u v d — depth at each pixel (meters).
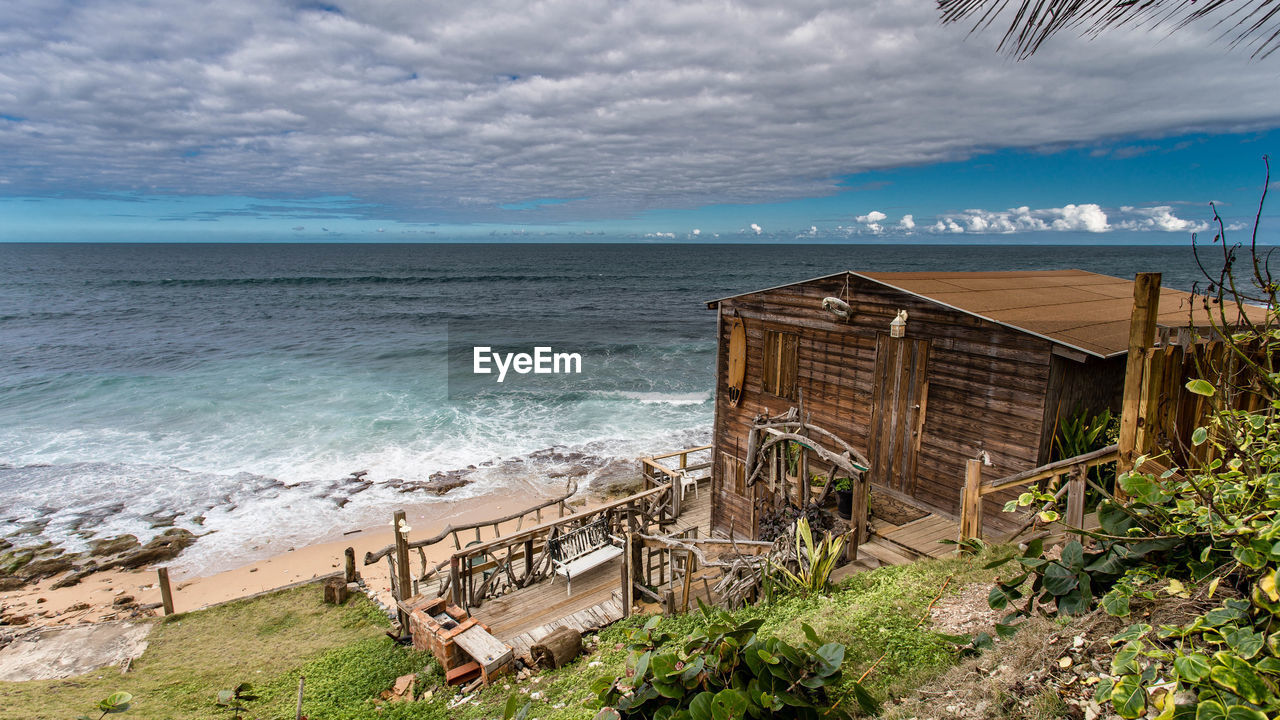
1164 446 4.86
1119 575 3.54
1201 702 2.31
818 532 9.54
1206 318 8.90
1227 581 3.48
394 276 117.19
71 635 12.35
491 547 10.73
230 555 17.56
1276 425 3.34
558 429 27.58
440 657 8.97
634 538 9.92
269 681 9.55
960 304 9.48
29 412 29.17
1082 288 12.56
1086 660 3.84
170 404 30.50
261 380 35.78
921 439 10.16
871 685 4.98
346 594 13.76
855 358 11.07
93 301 73.38
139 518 19.56
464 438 26.41
